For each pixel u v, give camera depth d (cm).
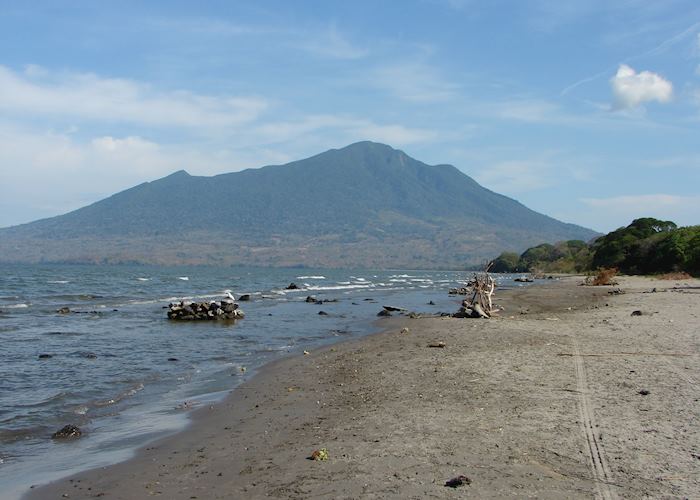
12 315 3173
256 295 5319
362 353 1761
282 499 636
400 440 820
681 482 629
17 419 1058
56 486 723
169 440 923
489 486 632
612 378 1155
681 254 6862
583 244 17462
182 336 2334
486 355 1532
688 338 1669
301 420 1001
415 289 6906
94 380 1427
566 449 745
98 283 7356
